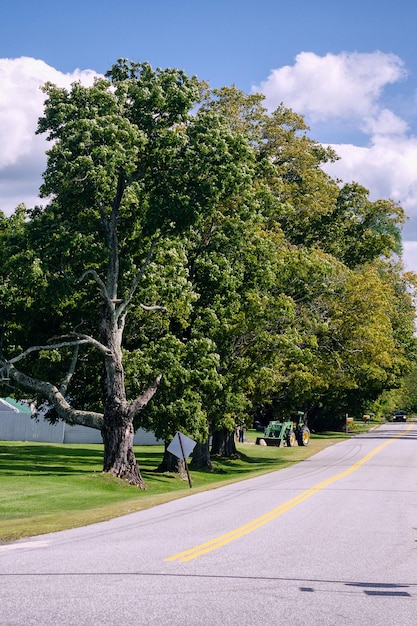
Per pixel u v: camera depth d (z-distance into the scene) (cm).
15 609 774
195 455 3934
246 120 5056
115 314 2930
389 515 1684
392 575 1005
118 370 2917
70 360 3456
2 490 2405
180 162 2798
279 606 806
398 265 7400
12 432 6059
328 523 1539
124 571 995
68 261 2825
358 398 8206
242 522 1551
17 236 2823
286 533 1391
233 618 750
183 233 3034
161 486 3027
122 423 2889
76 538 1347
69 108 2755
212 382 3244
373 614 782
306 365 4391
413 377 14050
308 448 5675
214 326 3403
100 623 720
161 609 781
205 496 2175
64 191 2738
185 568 1022
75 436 5988
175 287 3083
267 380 3919
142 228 2944
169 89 2833
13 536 1389
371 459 4066
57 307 3162
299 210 4819
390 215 5675
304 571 1018
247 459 4766
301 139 5106
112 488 2716
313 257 3900
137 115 2850
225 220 3466
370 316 4500
